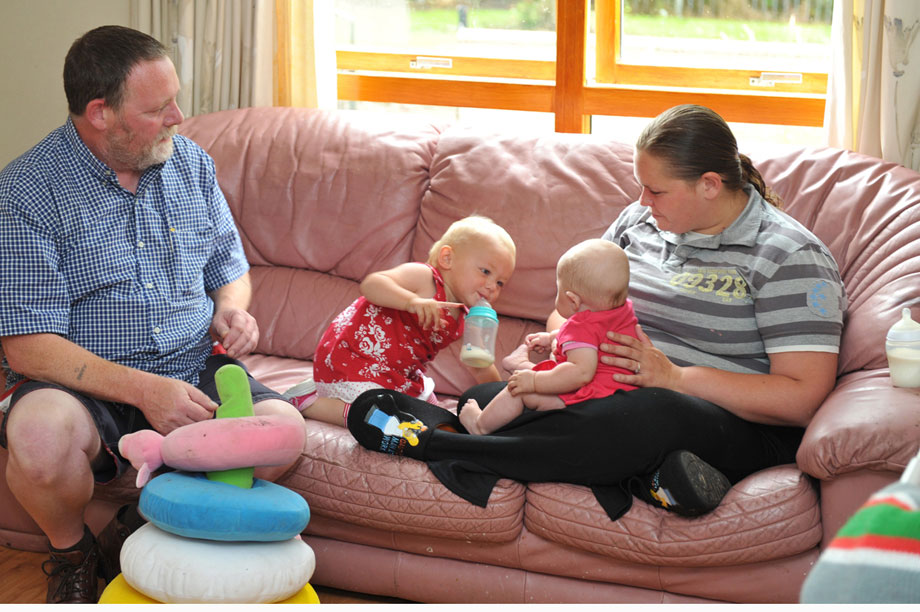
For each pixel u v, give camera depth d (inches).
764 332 77.7
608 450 72.8
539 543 75.9
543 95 121.4
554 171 100.2
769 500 70.2
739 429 75.9
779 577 71.4
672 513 71.8
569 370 75.7
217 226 91.8
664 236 85.5
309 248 106.4
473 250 83.2
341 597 83.1
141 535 69.3
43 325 77.3
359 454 78.7
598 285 76.7
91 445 76.5
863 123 102.7
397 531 78.5
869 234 87.2
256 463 69.9
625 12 119.1
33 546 88.2
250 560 67.2
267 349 104.5
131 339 82.7
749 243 79.4
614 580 75.1
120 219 83.0
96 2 133.8
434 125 110.2
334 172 107.1
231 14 123.6
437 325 80.8
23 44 137.6
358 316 86.6
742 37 115.8
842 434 68.2
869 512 26.1
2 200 78.2
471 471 76.0
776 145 99.0
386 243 104.3
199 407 76.9
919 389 71.9
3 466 86.1
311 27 122.2
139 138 80.0
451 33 126.2
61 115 138.9
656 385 76.6
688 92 116.1
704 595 73.5
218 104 126.6
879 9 99.6
